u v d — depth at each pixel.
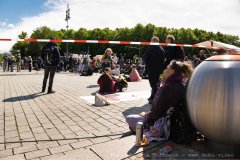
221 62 3.69
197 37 85.38
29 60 27.61
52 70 9.73
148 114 4.76
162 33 79.81
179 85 4.46
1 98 8.66
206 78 3.67
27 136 4.73
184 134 4.27
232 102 3.45
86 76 19.42
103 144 4.27
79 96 9.15
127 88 11.60
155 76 7.86
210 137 3.84
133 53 74.25
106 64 13.78
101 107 7.27
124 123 5.62
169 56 7.92
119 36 81.44
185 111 4.26
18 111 6.67
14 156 3.84
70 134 4.86
